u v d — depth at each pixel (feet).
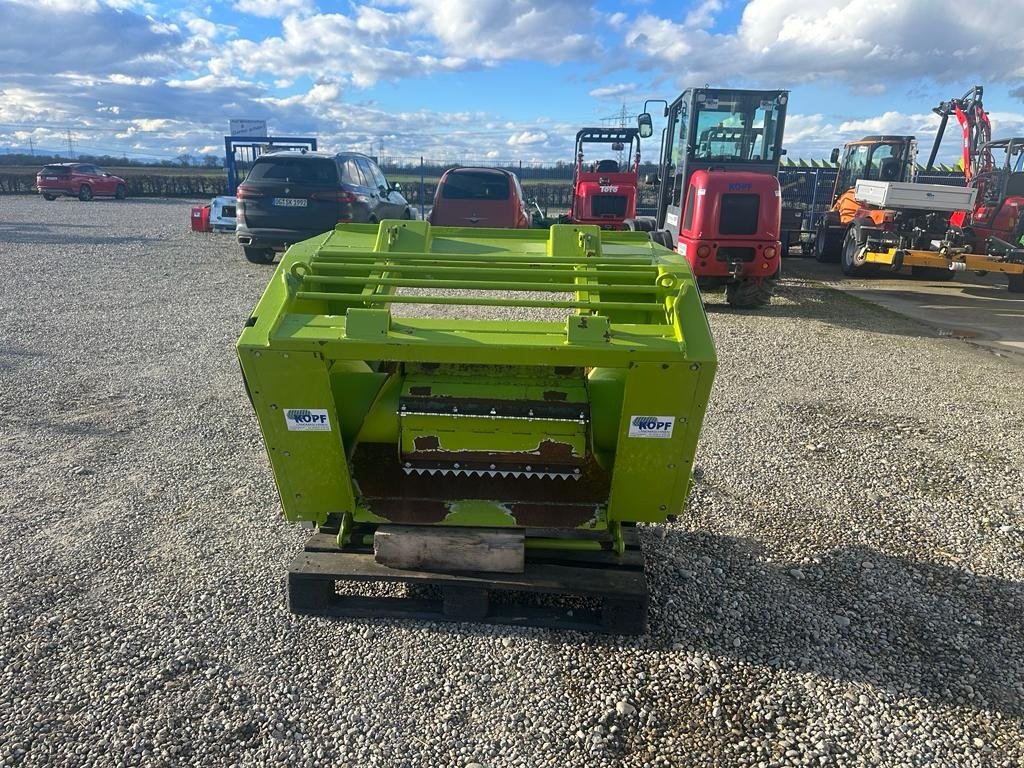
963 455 13.57
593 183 45.03
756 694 7.49
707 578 9.47
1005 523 11.05
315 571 8.29
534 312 23.40
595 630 8.32
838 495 11.85
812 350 21.40
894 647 8.26
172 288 28.43
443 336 7.20
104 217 62.23
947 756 6.78
